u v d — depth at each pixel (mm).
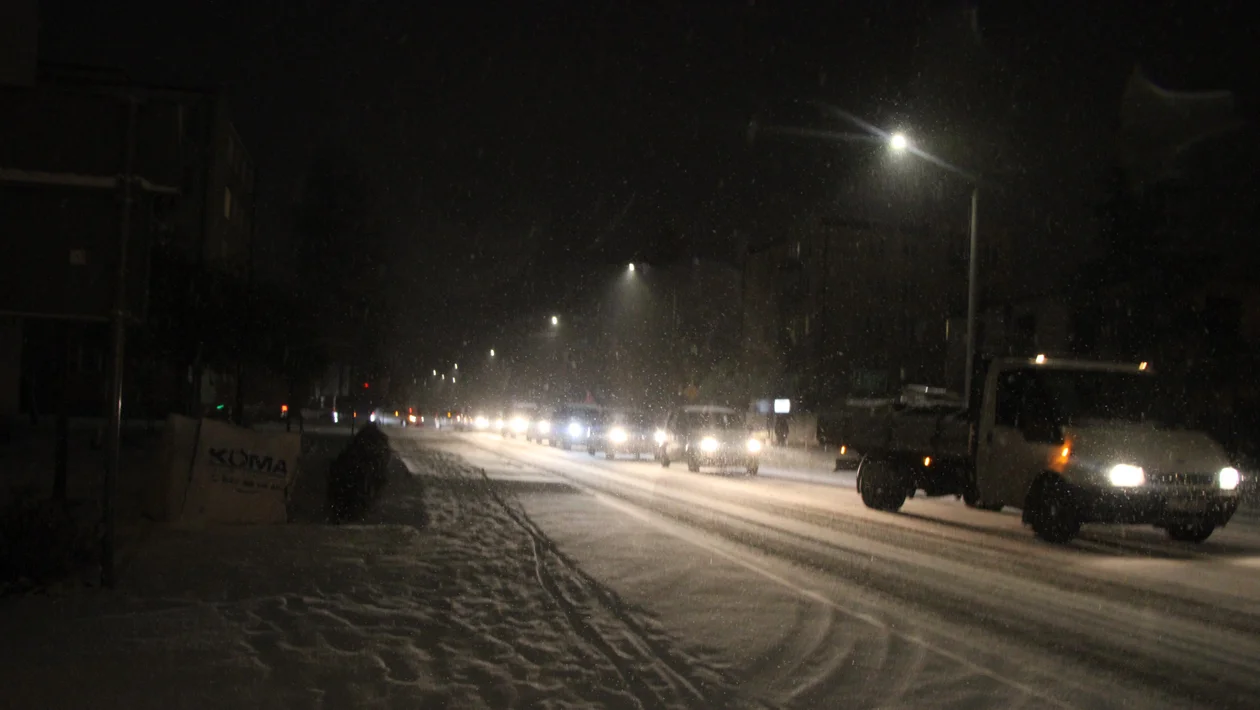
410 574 9883
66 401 13562
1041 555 13227
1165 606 9742
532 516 16047
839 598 9703
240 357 22891
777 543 13695
